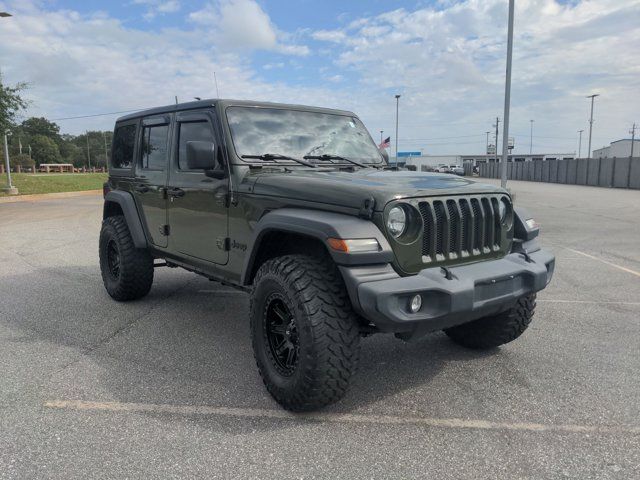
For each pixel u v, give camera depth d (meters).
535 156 105.69
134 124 5.49
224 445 2.88
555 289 6.59
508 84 16.19
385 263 3.01
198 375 3.84
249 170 3.89
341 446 2.88
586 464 2.71
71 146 123.94
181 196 4.54
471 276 3.15
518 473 2.63
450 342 4.57
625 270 7.80
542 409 3.32
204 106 4.29
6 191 24.61
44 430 3.02
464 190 3.40
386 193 3.05
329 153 4.41
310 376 3.01
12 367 3.96
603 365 4.06
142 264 5.55
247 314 5.41
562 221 14.44
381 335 4.75
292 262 3.21
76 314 5.37
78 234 11.70
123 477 2.58
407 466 2.69
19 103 22.09
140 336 4.70
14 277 7.16
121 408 3.31
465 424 3.13
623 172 34.28
